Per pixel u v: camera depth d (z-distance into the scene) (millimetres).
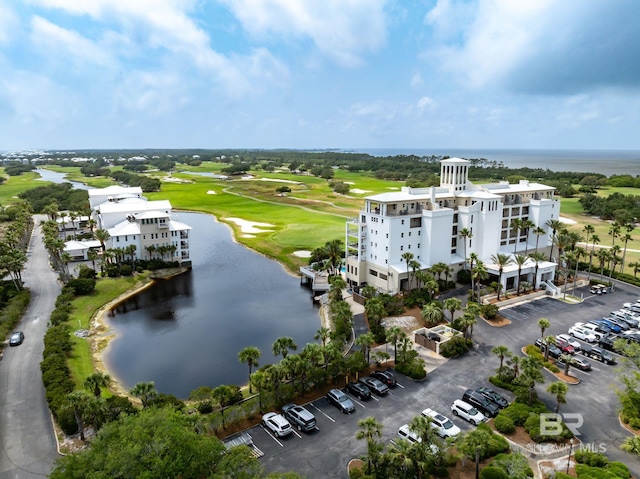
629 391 52406
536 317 80750
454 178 106938
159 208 142375
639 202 190875
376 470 41188
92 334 82625
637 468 42906
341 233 161375
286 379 59562
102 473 31938
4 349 72938
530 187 118312
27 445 48750
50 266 124188
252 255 143000
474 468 43438
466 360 65688
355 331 77875
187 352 75562
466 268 101938
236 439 48719
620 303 87812
